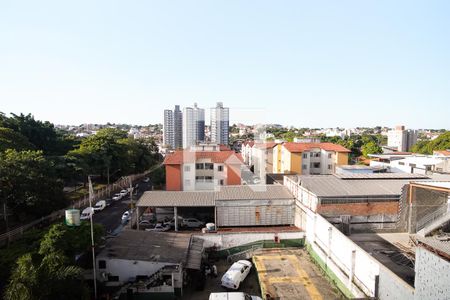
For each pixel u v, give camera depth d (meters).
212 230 27.86
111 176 57.91
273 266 22.83
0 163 26.39
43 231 20.02
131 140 67.38
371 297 16.19
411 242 23.12
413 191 25.81
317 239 23.98
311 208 26.39
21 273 14.46
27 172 27.34
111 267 19.73
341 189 27.27
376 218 26.45
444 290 11.69
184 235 24.92
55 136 62.19
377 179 31.36
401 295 14.17
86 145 53.28
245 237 26.08
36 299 13.83
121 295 18.95
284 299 18.38
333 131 189.88
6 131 42.81
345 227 25.52
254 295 19.33
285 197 30.31
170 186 40.31
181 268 19.75
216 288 20.59
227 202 29.53
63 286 14.98
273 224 30.23
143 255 20.44
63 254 16.59
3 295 15.55
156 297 19.05
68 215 19.31
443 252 11.90
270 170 62.91
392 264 19.64
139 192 49.19
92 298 18.53
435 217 25.05
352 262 18.28
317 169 54.53
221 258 25.39
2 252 18.00
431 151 81.88
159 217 33.53
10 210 30.03
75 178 45.00
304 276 21.36
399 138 114.19
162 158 93.19
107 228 31.55
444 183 23.62
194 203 29.06
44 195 27.64
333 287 19.91
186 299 19.19
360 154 87.38
